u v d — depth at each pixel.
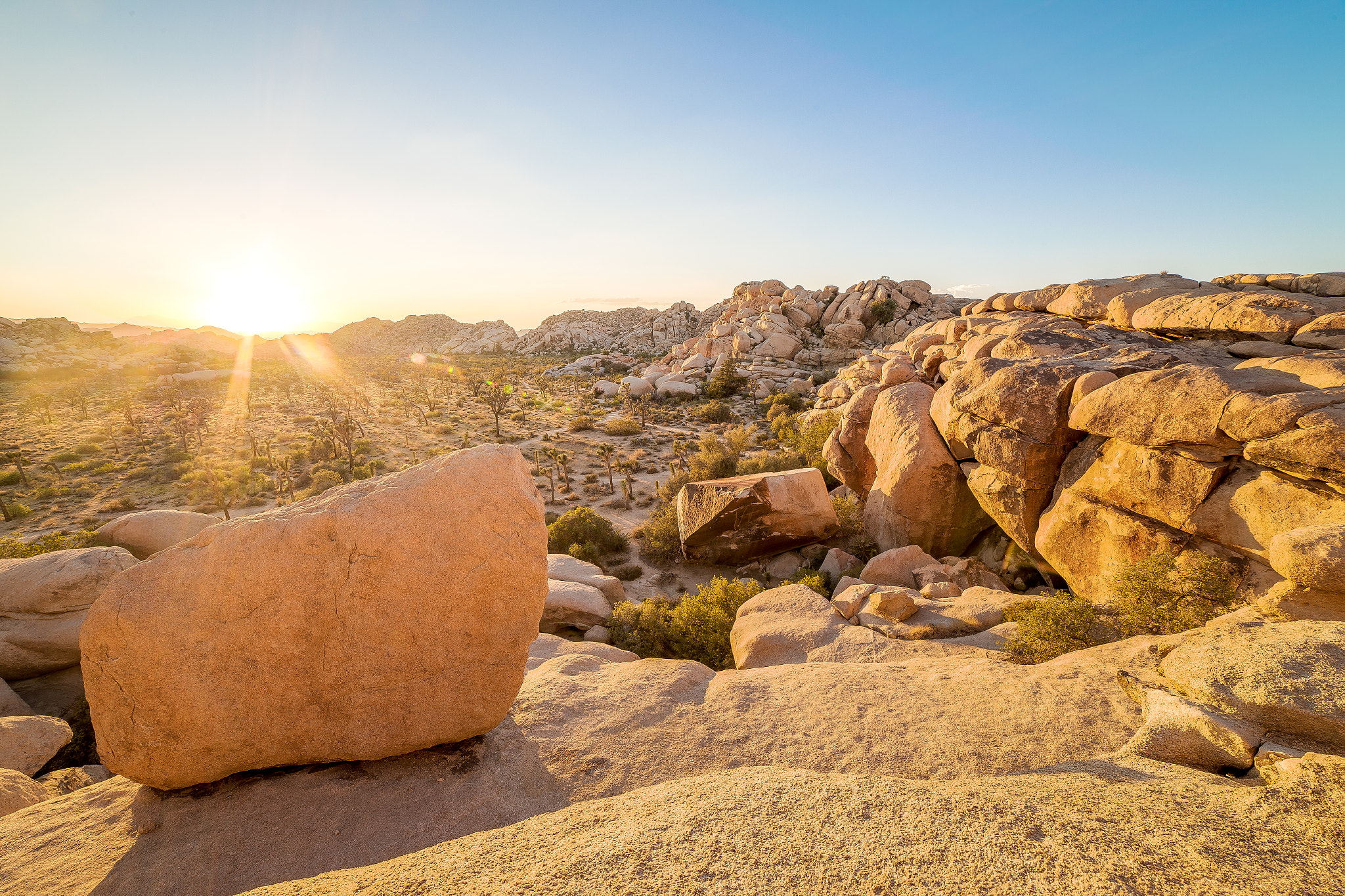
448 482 6.31
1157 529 12.51
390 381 129.25
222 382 118.12
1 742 9.18
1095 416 13.71
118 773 5.85
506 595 6.38
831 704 7.36
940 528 21.17
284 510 6.42
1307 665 5.22
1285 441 10.12
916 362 29.38
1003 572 19.53
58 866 5.16
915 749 6.16
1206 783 4.27
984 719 6.61
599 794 5.80
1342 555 6.73
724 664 14.80
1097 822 3.57
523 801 5.76
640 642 17.50
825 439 36.69
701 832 3.74
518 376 126.44
